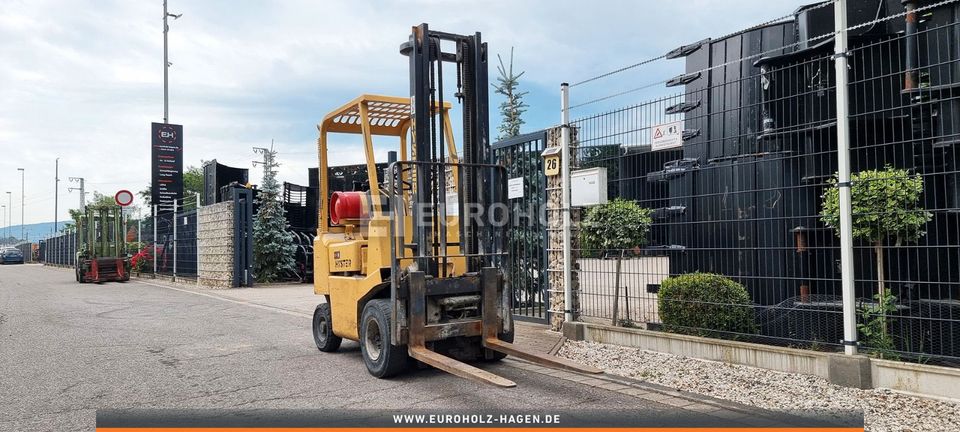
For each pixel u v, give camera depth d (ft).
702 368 21.06
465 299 21.54
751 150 26.27
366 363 22.06
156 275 85.76
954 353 18.30
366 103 23.56
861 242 21.83
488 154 23.20
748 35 27.30
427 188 21.89
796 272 23.62
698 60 29.53
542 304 32.42
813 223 23.31
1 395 19.85
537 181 33.04
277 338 30.66
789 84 24.36
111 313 42.39
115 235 81.35
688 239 26.81
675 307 23.90
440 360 18.81
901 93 20.86
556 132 30.25
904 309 19.26
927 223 20.17
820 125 22.93
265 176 74.08
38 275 102.47
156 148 91.76
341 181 58.39
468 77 23.15
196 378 21.90
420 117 21.86
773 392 18.06
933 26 20.70
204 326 35.35
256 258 67.92
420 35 22.06
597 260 28.02
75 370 23.44
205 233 68.64
